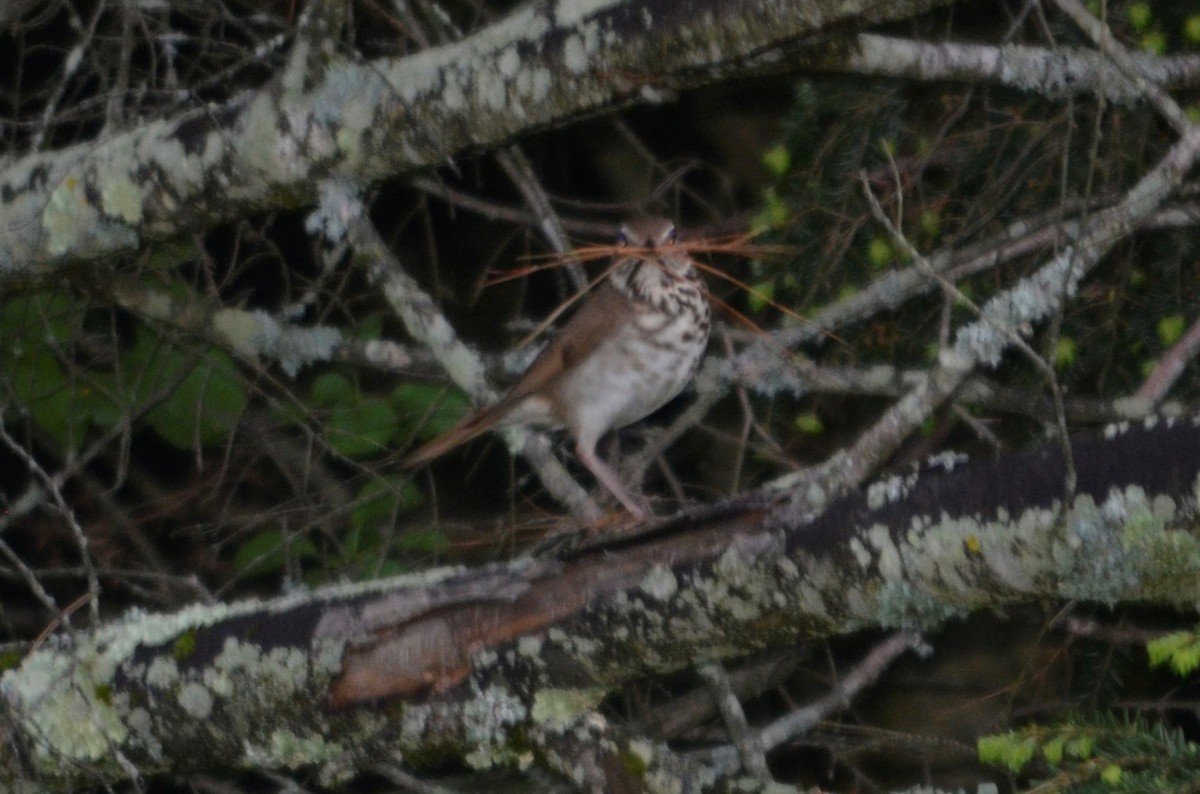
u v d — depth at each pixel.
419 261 13.72
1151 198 7.49
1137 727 6.32
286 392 9.85
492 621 6.68
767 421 10.20
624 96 7.35
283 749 7.08
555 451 10.84
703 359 10.02
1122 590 5.52
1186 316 9.34
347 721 6.91
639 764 6.61
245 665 7.04
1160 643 5.93
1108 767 6.05
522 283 12.85
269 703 7.02
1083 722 6.49
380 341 9.86
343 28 9.18
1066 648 9.79
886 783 11.39
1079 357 9.67
